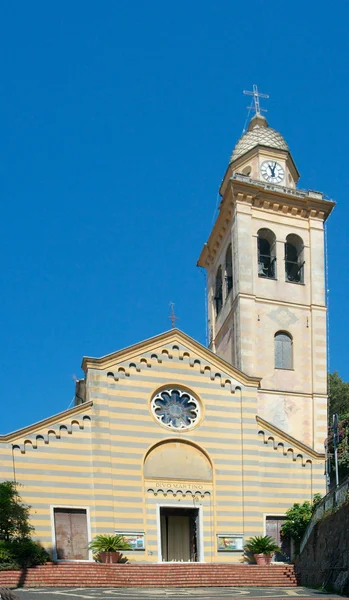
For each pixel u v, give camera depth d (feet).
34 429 134.41
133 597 94.53
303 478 148.46
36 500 130.21
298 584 120.47
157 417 144.46
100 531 131.75
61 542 129.18
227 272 192.34
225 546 139.03
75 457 135.44
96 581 111.75
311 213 191.52
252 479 145.48
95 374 142.41
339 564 104.99
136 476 138.21
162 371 148.15
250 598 93.76
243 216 184.24
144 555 132.87
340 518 107.65
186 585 114.83
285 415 169.07
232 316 181.37
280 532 143.23
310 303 182.80
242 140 204.74
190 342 152.35
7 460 130.93
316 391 173.37
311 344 178.91
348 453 151.53
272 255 186.39
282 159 199.21
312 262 187.11
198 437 145.79
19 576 110.73
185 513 144.25
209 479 143.54
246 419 150.30
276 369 173.17
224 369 153.07
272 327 176.76
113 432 139.95
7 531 123.34
